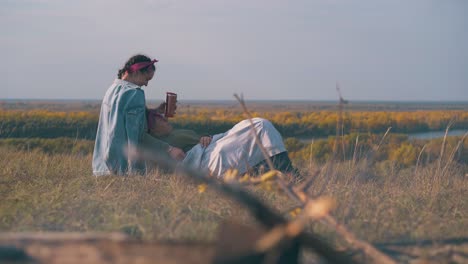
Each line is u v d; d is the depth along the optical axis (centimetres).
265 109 13162
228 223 258
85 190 608
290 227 241
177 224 445
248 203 250
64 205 513
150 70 724
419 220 471
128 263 239
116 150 690
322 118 6194
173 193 561
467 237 417
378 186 660
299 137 5247
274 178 391
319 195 453
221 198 530
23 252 245
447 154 1265
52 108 12644
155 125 712
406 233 430
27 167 791
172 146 696
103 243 255
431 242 405
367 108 13712
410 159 1470
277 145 655
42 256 244
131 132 686
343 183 642
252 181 395
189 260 241
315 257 353
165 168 675
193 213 482
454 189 655
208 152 663
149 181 621
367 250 324
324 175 663
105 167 696
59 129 4475
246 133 661
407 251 383
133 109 691
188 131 727
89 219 465
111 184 617
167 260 241
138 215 483
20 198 551
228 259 236
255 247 238
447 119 5706
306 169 764
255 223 440
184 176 616
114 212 478
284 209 509
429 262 344
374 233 423
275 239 235
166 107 723
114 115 694
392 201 539
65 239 258
